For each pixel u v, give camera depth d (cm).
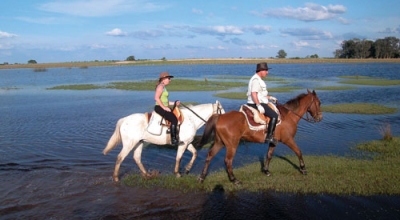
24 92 3612
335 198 747
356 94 2833
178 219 677
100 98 2912
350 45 15125
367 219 657
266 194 781
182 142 898
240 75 6169
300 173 898
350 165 947
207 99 2652
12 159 1104
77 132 1527
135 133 877
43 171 977
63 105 2484
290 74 6116
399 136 1326
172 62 15838
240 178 877
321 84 3859
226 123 820
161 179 889
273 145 888
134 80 5272
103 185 863
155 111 883
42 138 1412
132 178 901
